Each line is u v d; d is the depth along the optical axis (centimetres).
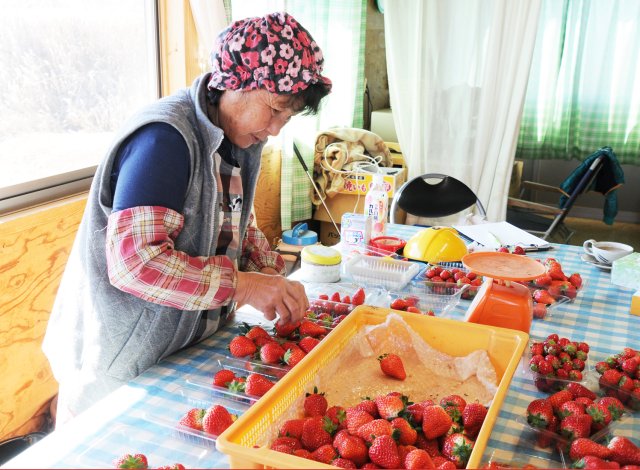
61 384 142
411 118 363
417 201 255
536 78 452
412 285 172
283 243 326
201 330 136
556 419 106
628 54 439
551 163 507
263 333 132
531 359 124
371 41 421
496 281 143
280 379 111
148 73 276
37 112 216
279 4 324
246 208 149
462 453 96
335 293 156
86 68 237
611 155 330
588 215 524
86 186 232
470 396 121
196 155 124
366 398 112
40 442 100
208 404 111
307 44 123
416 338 132
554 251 212
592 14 434
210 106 131
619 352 138
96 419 107
